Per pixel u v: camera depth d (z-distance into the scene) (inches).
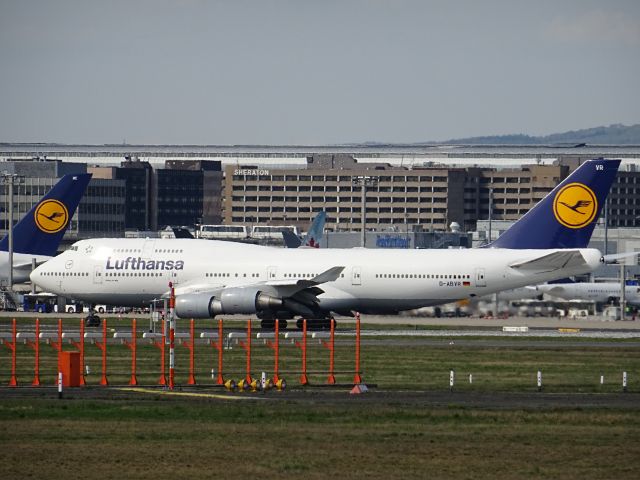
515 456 6240.2
